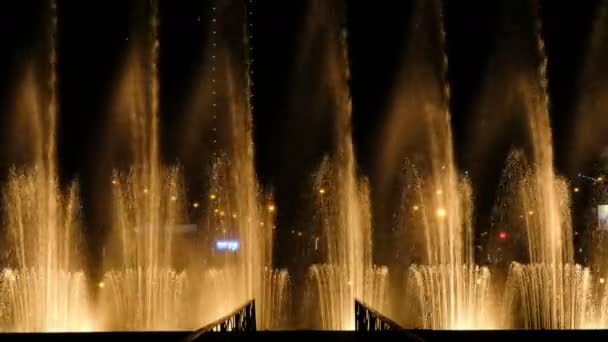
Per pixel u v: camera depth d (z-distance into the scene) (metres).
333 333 16.08
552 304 30.27
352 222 33.47
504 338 15.28
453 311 30.70
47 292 31.28
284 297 31.62
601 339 15.13
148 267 34.66
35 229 34.47
